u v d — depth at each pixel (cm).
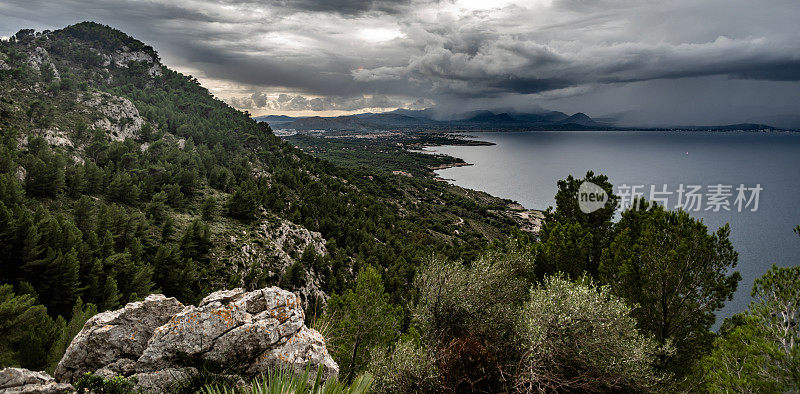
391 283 6072
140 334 909
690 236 1570
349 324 1789
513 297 1599
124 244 5244
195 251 5394
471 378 1203
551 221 2805
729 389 1041
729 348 1172
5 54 13488
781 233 12962
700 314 1588
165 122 13975
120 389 780
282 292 1036
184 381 827
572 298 1177
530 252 2122
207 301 952
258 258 6172
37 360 2105
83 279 4081
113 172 8150
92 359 859
